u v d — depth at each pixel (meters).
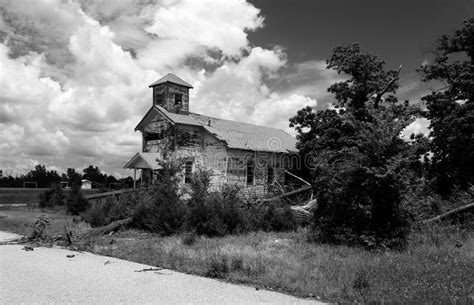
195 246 13.38
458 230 14.83
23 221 21.47
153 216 17.64
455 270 9.05
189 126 29.92
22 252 13.02
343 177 14.12
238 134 32.88
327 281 8.41
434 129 26.33
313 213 15.29
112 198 21.92
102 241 14.88
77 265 10.69
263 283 8.46
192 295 7.65
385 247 12.48
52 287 8.17
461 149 24.06
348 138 27.08
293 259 10.66
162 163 20.39
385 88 28.59
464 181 24.09
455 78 26.56
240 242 14.33
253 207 19.62
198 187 18.59
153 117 30.97
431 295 7.23
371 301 7.12
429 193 17.92
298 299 7.48
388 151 13.53
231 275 9.14
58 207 32.50
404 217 13.17
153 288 8.16
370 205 13.12
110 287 8.22
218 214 17.16
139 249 12.82
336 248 12.77
